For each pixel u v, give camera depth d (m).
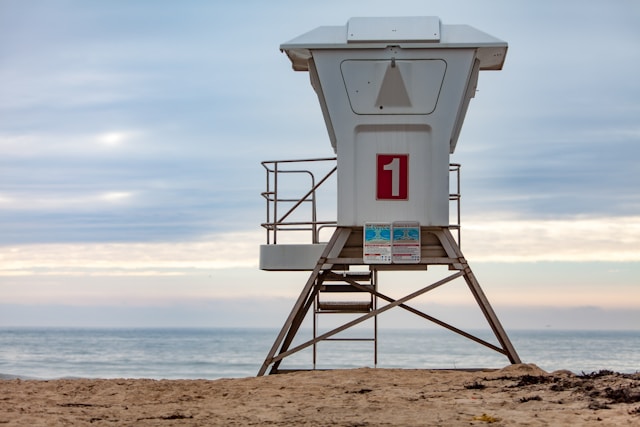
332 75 12.28
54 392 10.29
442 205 12.16
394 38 12.14
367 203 12.25
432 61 12.19
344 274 13.29
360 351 76.12
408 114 12.20
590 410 8.12
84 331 185.25
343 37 12.34
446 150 12.18
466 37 12.23
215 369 56.03
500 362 64.75
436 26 12.28
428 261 12.25
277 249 12.91
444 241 12.27
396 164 12.23
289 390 10.19
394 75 12.10
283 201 13.20
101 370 53.53
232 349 86.56
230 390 10.41
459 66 12.18
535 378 10.29
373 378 11.07
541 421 7.65
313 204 13.12
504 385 10.09
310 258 12.80
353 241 12.48
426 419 7.95
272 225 13.30
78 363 60.00
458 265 12.23
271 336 138.00
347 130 12.27
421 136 12.23
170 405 9.27
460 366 59.91
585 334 188.88
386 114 12.23
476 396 9.34
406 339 120.81
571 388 9.52
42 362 60.66
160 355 73.38
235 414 8.51
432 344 98.25
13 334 149.50
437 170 12.18
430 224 12.16
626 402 8.45
